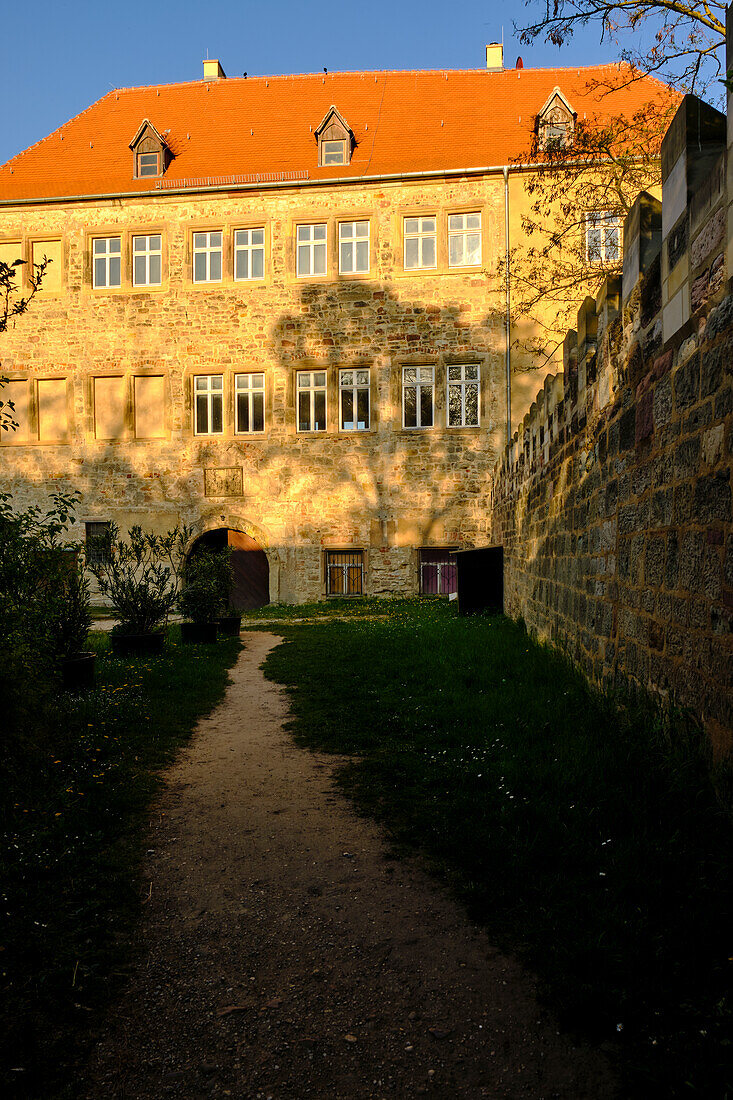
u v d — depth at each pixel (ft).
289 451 74.69
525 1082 7.19
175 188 76.02
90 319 77.41
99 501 77.10
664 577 14.79
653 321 15.52
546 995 8.32
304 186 73.97
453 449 72.23
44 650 20.31
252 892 11.15
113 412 77.46
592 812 12.00
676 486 14.01
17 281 78.59
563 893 10.05
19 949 9.39
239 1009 8.41
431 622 46.03
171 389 76.28
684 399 13.46
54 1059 7.55
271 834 13.33
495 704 20.31
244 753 18.74
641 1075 6.94
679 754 12.69
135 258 77.56
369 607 65.87
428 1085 7.22
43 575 20.39
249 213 75.20
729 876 9.48
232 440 75.36
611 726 16.61
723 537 11.57
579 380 23.82
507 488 48.39
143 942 9.80
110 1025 8.14
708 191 12.03
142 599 36.88
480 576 50.19
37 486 77.97
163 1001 8.57
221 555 48.96
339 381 74.33
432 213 72.49
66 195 77.41
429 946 9.51
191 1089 7.22
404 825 13.34
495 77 83.56
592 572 21.75
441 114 79.66
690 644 13.14
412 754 17.21
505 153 73.61
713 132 12.84
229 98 86.99
